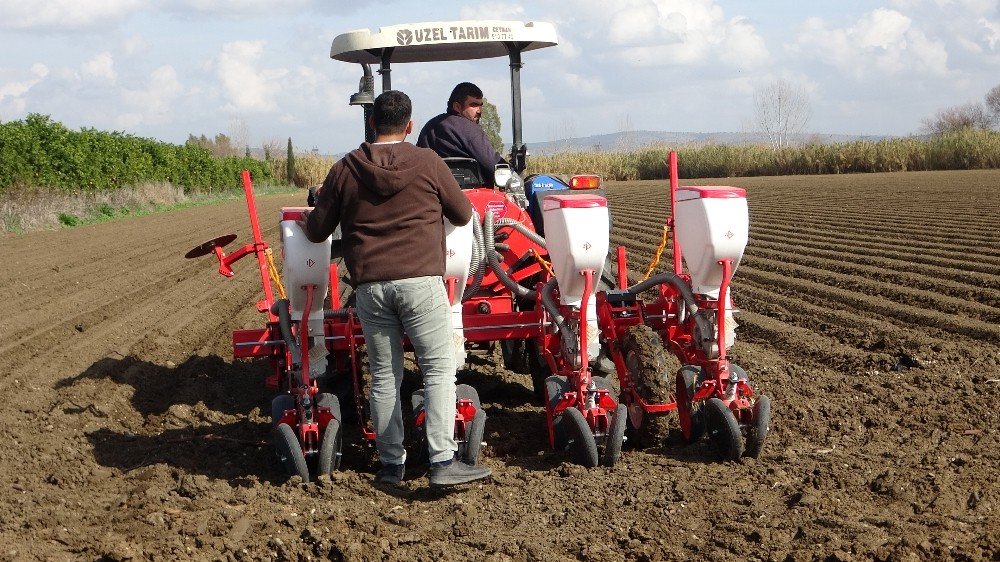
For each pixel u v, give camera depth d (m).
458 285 5.22
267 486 4.92
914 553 3.85
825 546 3.94
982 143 38.12
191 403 6.84
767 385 6.78
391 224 4.68
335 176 4.72
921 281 10.25
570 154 54.56
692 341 5.60
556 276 5.15
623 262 6.37
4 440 5.70
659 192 32.28
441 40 6.95
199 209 30.95
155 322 9.80
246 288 12.25
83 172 25.52
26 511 4.55
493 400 6.87
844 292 10.05
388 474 4.93
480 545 4.13
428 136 6.78
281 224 5.08
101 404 6.50
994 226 14.75
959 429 5.59
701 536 4.16
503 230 6.42
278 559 4.03
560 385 5.40
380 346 4.82
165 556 4.03
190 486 4.83
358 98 6.65
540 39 7.08
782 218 18.38
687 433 5.54
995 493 4.51
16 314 10.06
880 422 5.82
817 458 5.16
